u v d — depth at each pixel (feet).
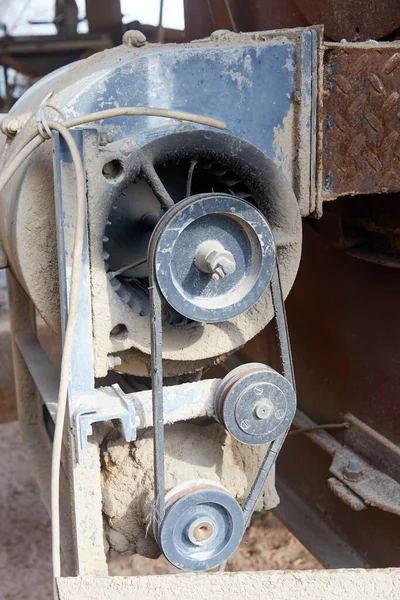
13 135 4.19
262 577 3.42
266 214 4.03
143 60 3.76
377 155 4.27
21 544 7.35
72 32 11.63
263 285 3.69
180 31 11.41
